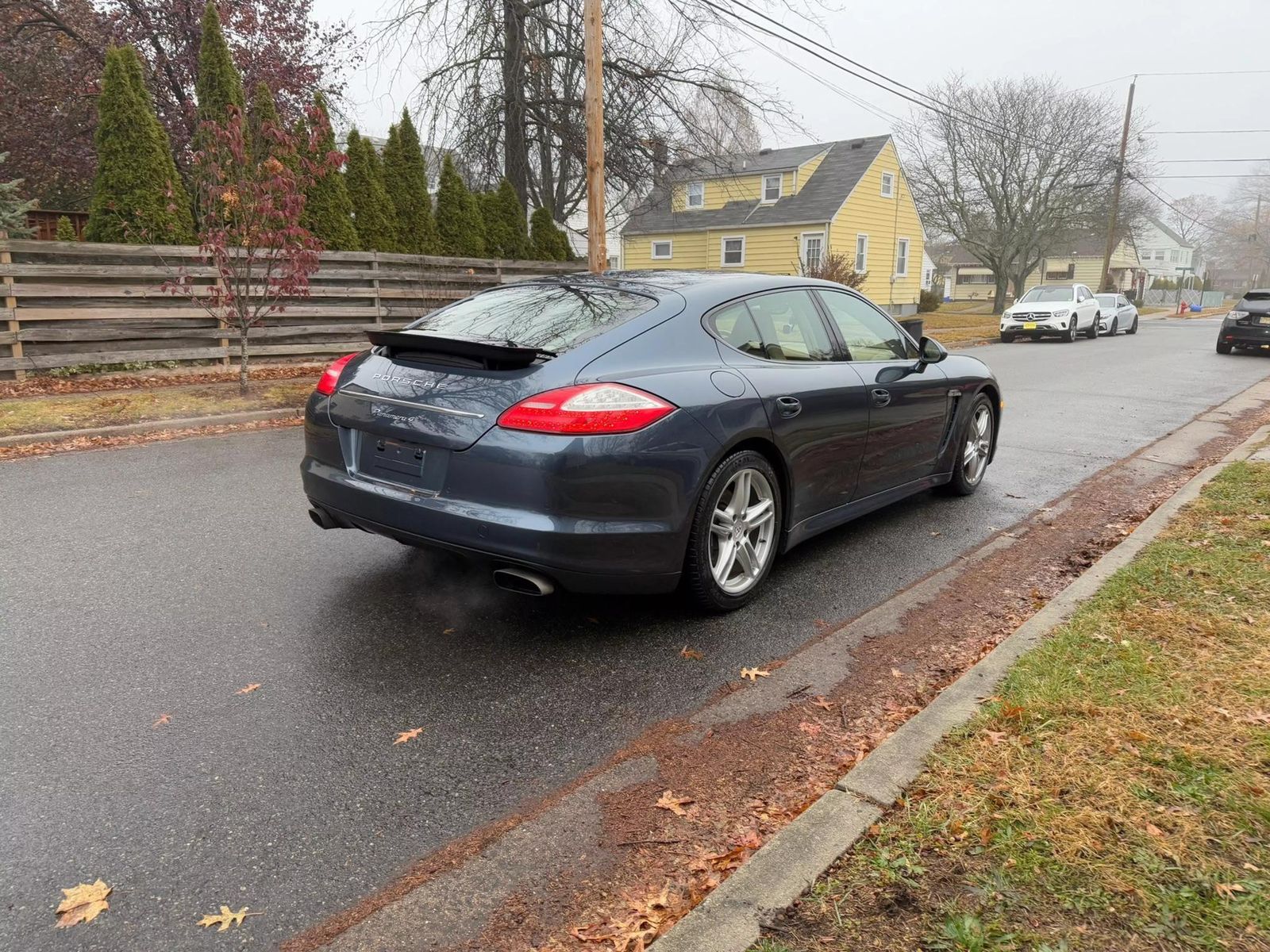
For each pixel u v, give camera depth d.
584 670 3.19
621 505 3.11
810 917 1.80
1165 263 83.56
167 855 2.12
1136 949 1.70
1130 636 3.13
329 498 3.59
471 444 3.09
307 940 1.85
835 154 32.59
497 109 17.95
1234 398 10.86
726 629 3.59
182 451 7.06
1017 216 38.16
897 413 4.64
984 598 3.97
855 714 2.88
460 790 2.42
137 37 16.83
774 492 3.82
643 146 18.41
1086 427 8.69
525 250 16.91
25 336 9.55
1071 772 2.27
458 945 1.84
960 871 1.93
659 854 2.16
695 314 3.65
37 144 17.91
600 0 12.22
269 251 9.85
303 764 2.54
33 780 2.41
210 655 3.23
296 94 17.92
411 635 3.47
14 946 1.81
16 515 5.06
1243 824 2.05
